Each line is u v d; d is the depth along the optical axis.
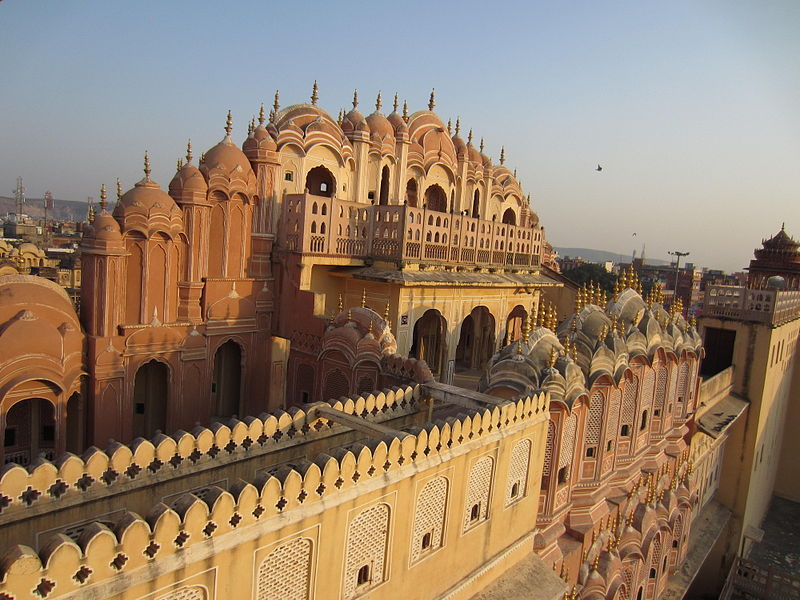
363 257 17.53
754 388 22.88
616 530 13.62
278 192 15.97
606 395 13.59
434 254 18.16
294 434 9.15
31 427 11.51
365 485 7.32
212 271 14.33
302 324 15.24
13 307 10.65
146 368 13.57
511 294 22.33
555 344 12.82
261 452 8.66
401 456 7.87
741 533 23.08
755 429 22.84
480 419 9.37
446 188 22.70
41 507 6.46
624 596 14.19
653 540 15.24
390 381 12.84
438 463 8.49
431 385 11.61
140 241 12.50
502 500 10.36
